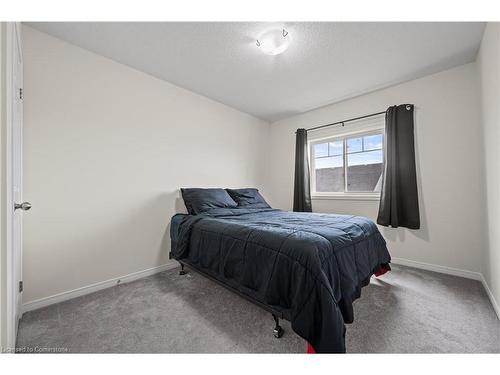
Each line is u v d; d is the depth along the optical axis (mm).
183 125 2650
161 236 2400
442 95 2250
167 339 1256
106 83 2012
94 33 1704
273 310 1274
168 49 1911
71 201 1785
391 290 1841
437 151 2275
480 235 2045
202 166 2863
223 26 1638
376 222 2723
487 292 1770
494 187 1579
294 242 1245
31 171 1594
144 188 2273
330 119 3156
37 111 1630
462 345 1188
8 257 873
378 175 2844
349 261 1377
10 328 921
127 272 2111
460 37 1757
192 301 1696
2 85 836
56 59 1732
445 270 2217
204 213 2283
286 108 3299
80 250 1824
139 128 2242
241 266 1443
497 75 1432
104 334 1301
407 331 1306
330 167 3295
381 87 2607
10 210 889
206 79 2443
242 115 3443
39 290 1615
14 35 1094
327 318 1004
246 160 3506
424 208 2346
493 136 1564
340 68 2207
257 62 2111
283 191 3764
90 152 1899
